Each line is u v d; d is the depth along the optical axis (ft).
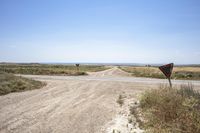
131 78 108.88
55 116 31.19
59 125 26.94
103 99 46.21
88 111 34.68
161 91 37.14
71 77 110.42
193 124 22.74
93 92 56.59
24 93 52.85
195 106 28.27
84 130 25.23
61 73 142.00
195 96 33.63
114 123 28.12
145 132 23.57
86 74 143.23
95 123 28.07
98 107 37.86
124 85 73.82
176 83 80.48
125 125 27.14
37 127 25.98
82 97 48.21
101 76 125.70
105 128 26.03
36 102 41.19
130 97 48.75
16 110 34.27
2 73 82.84
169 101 31.24
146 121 27.37
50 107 36.99
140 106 36.40
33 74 134.72
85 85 72.18
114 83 80.23
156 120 26.48
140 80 95.35
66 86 68.59
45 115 31.63
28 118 29.81
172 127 23.41
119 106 38.91
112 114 32.96
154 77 119.85
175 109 27.76
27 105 38.27
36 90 58.90
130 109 35.27
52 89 61.16
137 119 28.73
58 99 44.91
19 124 26.99
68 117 30.78
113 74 152.87
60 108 36.42
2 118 29.50
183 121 23.88
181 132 22.35
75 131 24.82
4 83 59.88
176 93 35.06
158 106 30.73
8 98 44.98
